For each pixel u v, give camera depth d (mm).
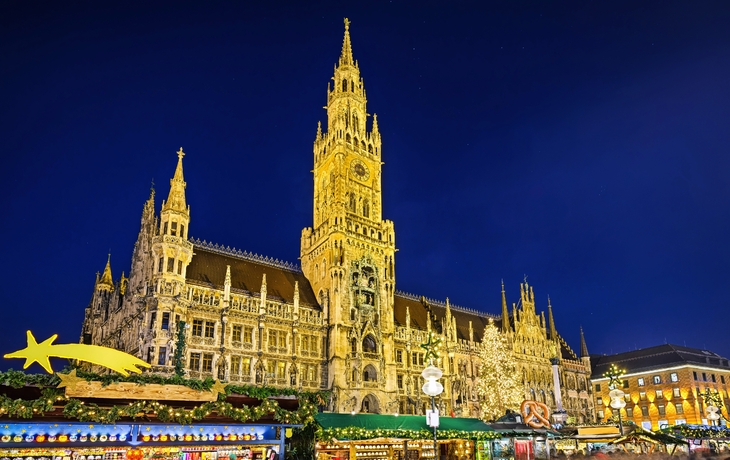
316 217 96000
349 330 82500
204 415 27859
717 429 70000
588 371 131250
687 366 119250
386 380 85125
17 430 24906
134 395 26125
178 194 74062
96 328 89938
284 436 32125
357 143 98250
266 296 80312
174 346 65062
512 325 120438
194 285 72750
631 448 61156
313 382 78250
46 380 24672
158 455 29094
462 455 52531
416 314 103938
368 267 89188
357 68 106500
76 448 26062
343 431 38906
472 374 102062
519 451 53094
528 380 112250
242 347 72750
